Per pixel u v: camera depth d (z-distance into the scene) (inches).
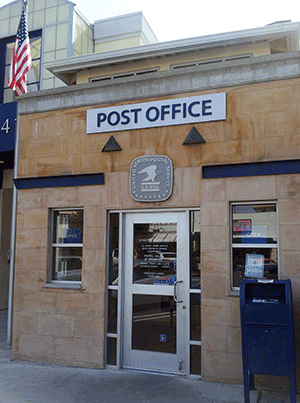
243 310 183.2
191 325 230.4
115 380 222.8
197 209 235.8
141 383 217.5
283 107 221.8
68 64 406.9
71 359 251.8
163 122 246.2
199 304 230.1
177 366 232.2
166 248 243.3
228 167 227.0
